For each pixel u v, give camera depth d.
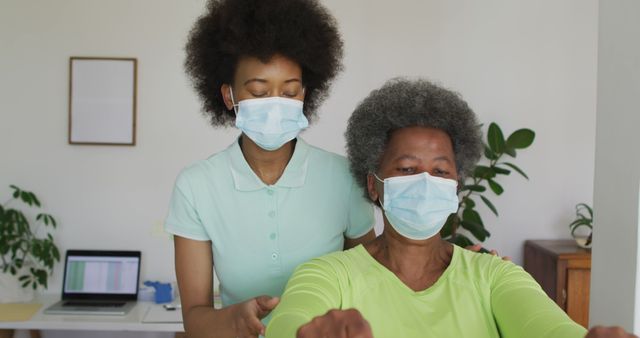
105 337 3.37
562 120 3.29
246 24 1.25
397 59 3.26
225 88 1.40
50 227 3.26
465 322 1.08
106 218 3.28
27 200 3.17
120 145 3.24
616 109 1.64
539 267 3.10
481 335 1.07
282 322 0.87
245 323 1.08
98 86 3.21
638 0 1.54
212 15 1.39
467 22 3.26
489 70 3.28
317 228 1.38
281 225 1.36
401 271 1.18
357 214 1.43
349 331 0.67
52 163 3.24
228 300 1.44
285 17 1.27
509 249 3.33
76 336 3.36
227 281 1.40
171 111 3.24
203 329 1.20
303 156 1.39
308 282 1.07
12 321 2.76
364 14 3.25
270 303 1.06
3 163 3.23
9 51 3.20
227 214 1.36
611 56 1.66
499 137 3.05
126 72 3.21
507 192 3.32
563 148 3.31
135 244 3.29
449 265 1.16
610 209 1.67
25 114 3.22
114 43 3.21
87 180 3.26
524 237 3.33
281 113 1.28
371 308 1.10
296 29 1.27
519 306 1.00
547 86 3.29
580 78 3.28
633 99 1.56
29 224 3.25
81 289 3.18
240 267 1.38
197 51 1.43
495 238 3.33
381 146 1.21
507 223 3.33
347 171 1.41
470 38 3.27
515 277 1.10
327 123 3.27
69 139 3.22
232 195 1.36
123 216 3.28
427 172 1.17
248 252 1.37
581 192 3.31
